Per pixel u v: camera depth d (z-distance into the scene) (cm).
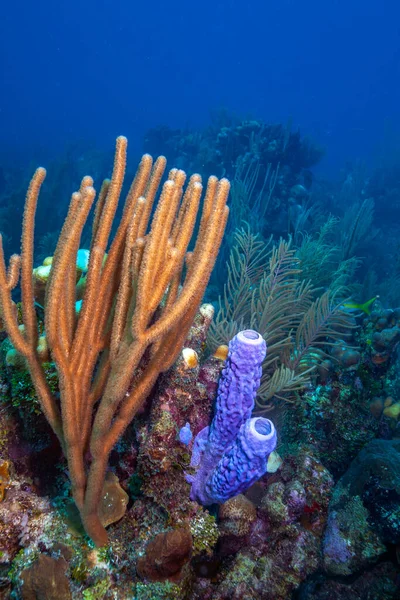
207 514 243
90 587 196
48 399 178
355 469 308
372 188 2086
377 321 439
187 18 10356
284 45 10281
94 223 193
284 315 504
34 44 10194
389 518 268
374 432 405
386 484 278
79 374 172
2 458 226
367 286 970
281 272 493
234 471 214
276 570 273
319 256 753
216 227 164
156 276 158
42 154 2883
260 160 1327
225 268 956
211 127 1850
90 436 191
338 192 2022
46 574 184
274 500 293
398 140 2467
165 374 246
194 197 166
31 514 218
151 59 10519
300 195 1304
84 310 165
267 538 286
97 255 162
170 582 206
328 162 4547
